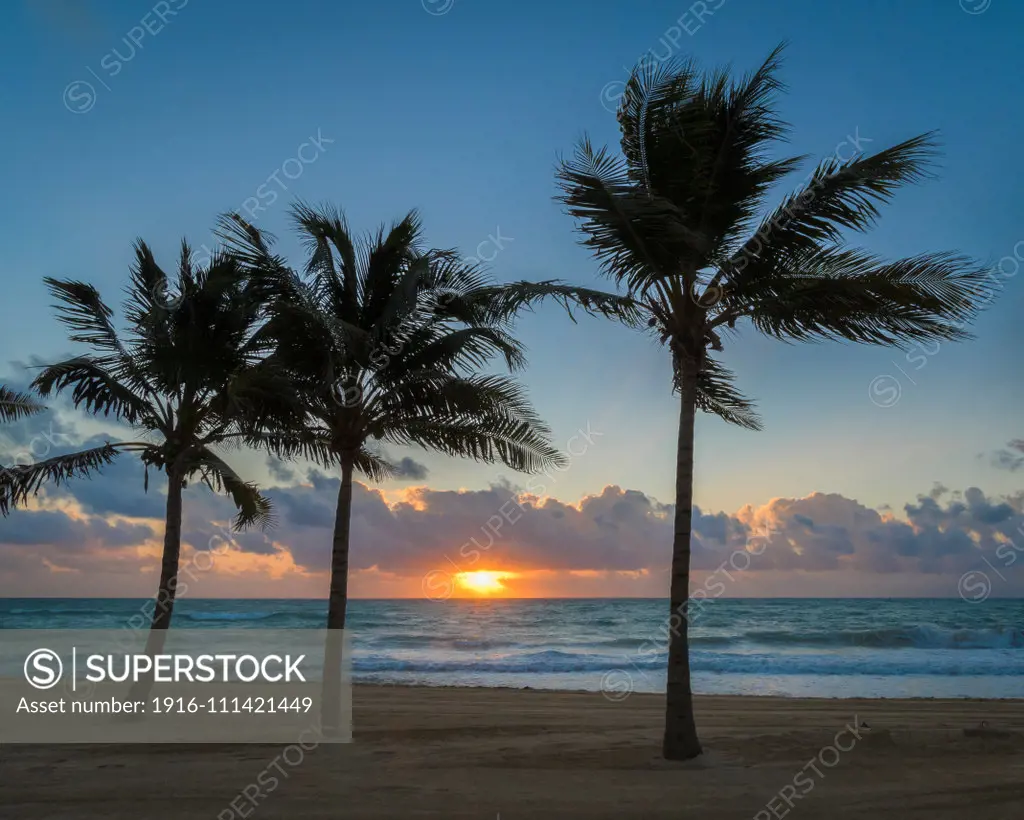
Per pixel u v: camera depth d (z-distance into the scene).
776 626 56.03
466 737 11.66
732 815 7.27
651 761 9.56
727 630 52.09
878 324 9.67
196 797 7.97
